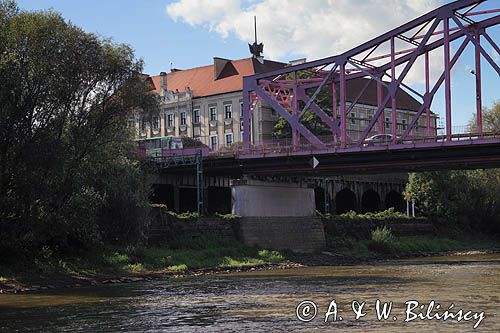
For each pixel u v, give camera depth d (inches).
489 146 2015.3
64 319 1025.5
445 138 2087.8
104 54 1763.0
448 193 3353.8
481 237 3363.7
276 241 2485.2
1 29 1573.6
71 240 1815.9
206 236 2282.2
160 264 1929.1
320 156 2351.1
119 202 1898.4
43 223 1642.5
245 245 2370.8
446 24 2289.6
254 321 973.8
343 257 2481.5
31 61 1599.4
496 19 2223.2
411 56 2358.5
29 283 1558.8
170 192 2792.8
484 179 3474.4
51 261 1727.4
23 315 1076.5
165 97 4052.7
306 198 2714.1
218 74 3964.1
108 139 1846.7
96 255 1829.5
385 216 3105.3
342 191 3353.8
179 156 2623.0
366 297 1213.1
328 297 1229.7
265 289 1403.8
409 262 2284.7
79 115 1752.0
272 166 2458.2
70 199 1697.8
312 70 2765.7
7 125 1565.0
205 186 2800.2
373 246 2691.9
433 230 3245.6
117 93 1806.1
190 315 1045.8
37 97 1620.3
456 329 882.8
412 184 3353.8
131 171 1973.4
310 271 1937.7
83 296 1347.2
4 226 1626.5
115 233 1925.4
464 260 2346.2
